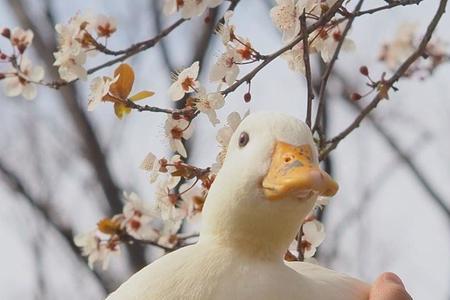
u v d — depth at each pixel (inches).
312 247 84.9
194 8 89.0
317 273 76.6
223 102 83.7
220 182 75.4
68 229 163.6
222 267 74.5
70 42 90.4
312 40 85.1
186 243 97.5
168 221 91.0
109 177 154.9
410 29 117.0
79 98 156.4
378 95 88.8
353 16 84.8
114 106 84.3
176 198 87.5
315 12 85.2
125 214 95.7
